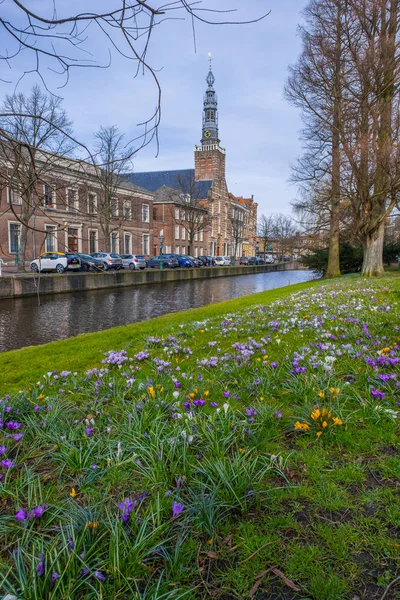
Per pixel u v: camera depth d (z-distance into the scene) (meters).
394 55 15.30
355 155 16.89
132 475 2.44
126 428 2.91
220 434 2.75
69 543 1.73
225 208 75.31
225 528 1.96
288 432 2.93
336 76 18.08
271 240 82.12
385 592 1.58
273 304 9.79
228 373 4.14
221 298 21.50
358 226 18.70
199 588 1.65
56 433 2.86
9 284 19.16
